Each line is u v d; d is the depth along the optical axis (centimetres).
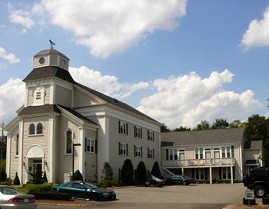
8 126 4456
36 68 4481
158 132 6172
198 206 2317
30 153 4172
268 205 2231
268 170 2706
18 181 4150
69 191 2772
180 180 5047
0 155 7519
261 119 8444
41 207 2278
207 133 6431
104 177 4269
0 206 1816
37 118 4212
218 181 5806
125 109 4912
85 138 4169
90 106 4503
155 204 2447
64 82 4441
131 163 4656
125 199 2834
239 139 5953
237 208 2138
